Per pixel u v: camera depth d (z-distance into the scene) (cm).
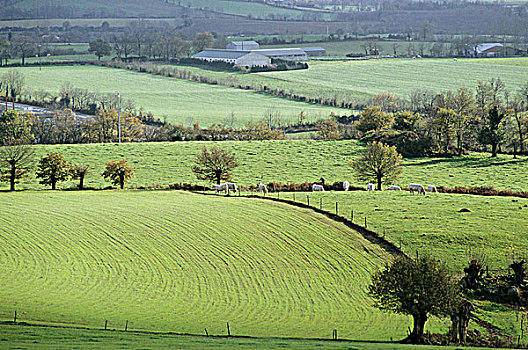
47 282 8238
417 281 6744
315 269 8919
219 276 8669
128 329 6756
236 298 7962
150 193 13612
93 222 10994
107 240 10044
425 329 7138
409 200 12006
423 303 6631
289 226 10625
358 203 11869
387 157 14325
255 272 8819
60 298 7700
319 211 11419
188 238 10156
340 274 8756
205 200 12638
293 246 9750
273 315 7469
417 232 10000
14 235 10181
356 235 10075
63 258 9200
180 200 12688
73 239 10056
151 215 11438
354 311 7662
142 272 8756
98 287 8156
